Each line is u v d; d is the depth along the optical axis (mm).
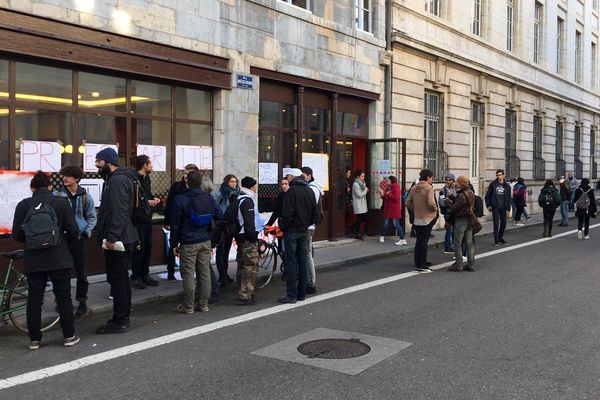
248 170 11297
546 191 15781
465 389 4445
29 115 8109
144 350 5578
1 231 7727
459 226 10125
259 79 11562
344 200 14414
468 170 19641
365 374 4797
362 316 6832
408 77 16203
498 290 8359
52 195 5805
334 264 10773
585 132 33219
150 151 9750
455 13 18922
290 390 4461
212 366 5059
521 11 24203
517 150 24062
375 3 15141
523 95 24250
